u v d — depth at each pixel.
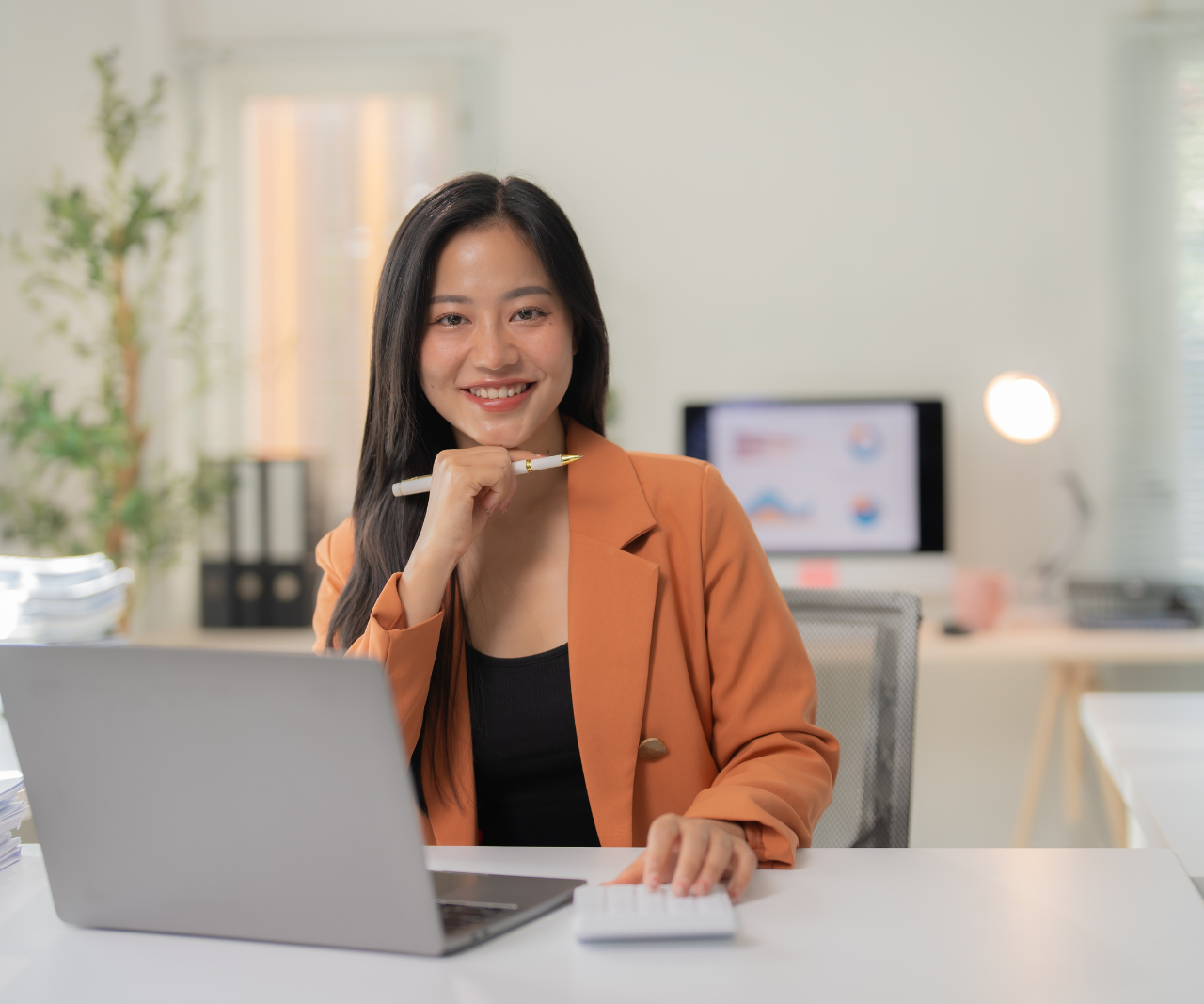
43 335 2.56
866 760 1.23
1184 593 2.54
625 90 2.86
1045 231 2.77
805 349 2.84
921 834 2.82
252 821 0.71
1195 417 2.75
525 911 0.75
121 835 0.74
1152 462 2.76
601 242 2.87
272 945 0.72
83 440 2.38
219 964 0.70
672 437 2.87
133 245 2.53
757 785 0.92
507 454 1.07
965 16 2.77
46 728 0.73
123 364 2.57
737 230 2.85
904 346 2.81
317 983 0.66
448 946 0.69
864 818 1.21
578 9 2.87
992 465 2.79
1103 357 2.76
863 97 2.81
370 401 1.16
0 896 0.84
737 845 0.81
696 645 1.11
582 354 1.20
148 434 2.66
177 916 0.74
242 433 3.05
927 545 2.68
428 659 1.02
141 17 2.88
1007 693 2.79
